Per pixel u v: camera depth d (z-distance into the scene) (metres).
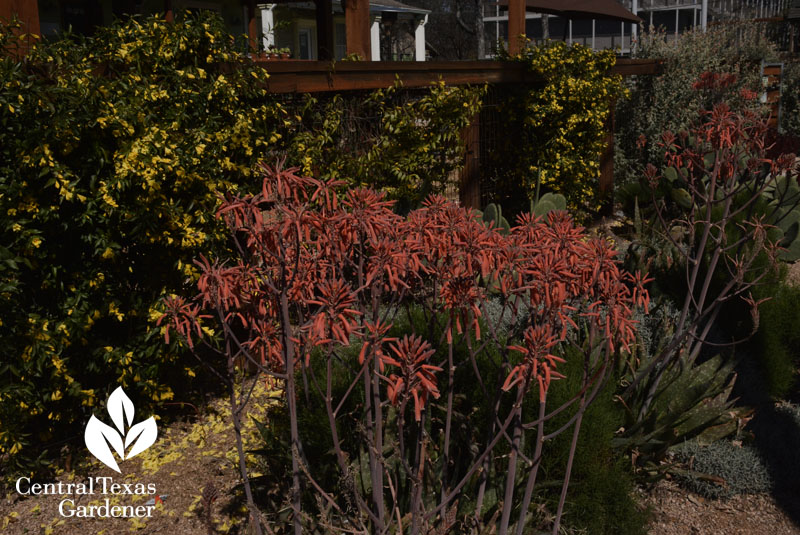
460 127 7.10
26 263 3.62
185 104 4.30
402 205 6.51
